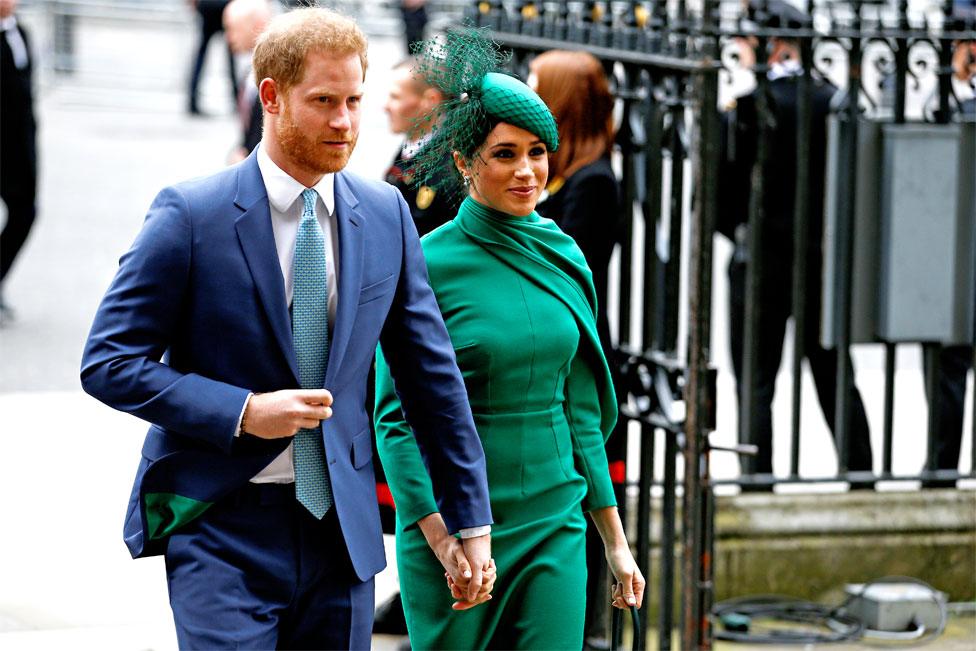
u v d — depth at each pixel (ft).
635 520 27.40
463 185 19.01
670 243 24.21
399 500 18.11
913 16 37.09
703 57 22.98
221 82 91.09
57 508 30.53
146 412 15.58
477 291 17.98
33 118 45.39
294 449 16.07
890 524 28.12
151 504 16.14
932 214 26.48
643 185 25.05
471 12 31.19
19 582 26.76
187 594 15.90
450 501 16.96
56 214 59.93
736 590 27.66
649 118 24.72
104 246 55.77
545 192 24.44
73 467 33.06
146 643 24.27
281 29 15.58
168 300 15.79
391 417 18.28
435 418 16.93
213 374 15.94
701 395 23.40
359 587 16.56
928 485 28.81
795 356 27.14
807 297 30.50
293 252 16.07
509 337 17.81
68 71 88.84
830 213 26.71
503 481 17.99
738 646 26.35
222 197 15.93
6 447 34.17
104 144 74.59
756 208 26.20
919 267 26.61
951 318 26.89
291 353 15.96
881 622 26.84
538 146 17.98
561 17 27.89
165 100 87.97
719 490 29.09
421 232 24.03
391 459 18.11
